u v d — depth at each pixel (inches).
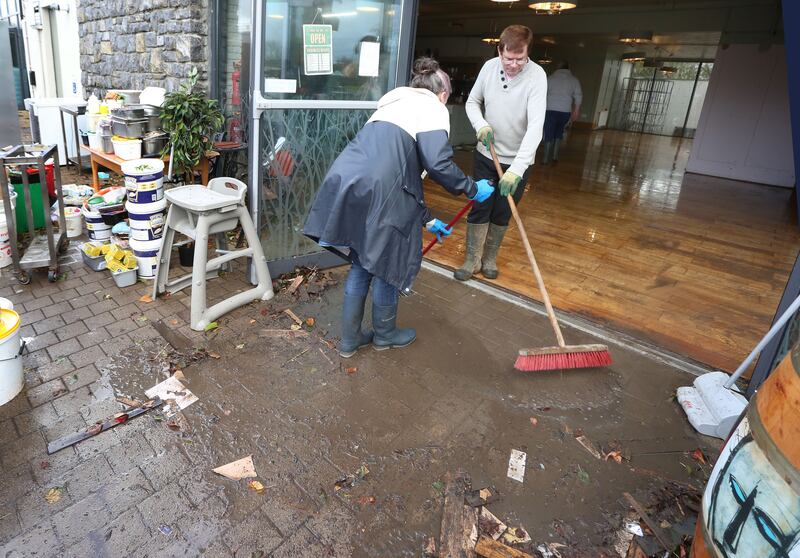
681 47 619.5
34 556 63.6
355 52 135.5
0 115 208.4
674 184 314.5
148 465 78.3
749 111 329.7
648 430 94.0
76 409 88.7
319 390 98.0
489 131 126.3
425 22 559.5
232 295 130.9
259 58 117.2
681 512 76.6
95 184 183.8
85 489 73.5
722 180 338.6
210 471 78.0
